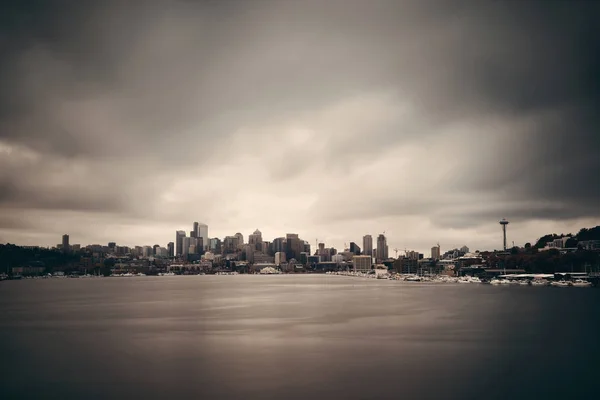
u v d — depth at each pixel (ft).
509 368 349.20
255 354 395.96
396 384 309.83
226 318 639.76
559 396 289.12
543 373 335.26
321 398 284.41
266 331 517.55
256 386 306.76
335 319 623.36
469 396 288.92
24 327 558.56
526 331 510.99
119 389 303.89
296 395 289.53
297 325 565.12
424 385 307.78
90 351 413.80
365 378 323.16
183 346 433.07
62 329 541.34
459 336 479.41
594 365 356.18
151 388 305.12
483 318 626.64
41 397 290.97
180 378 326.85
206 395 291.17
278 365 358.43
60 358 387.55
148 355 394.93
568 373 335.67
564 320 600.39
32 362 374.43
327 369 346.33
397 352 401.70
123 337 482.69
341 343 443.32
